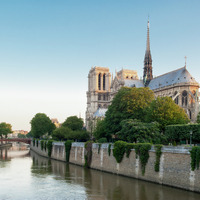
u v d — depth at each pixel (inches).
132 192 1875.0
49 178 2487.7
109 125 3563.0
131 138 2655.0
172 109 3198.8
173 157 1930.4
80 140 5290.4
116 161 2564.0
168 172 1961.1
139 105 3373.5
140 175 2237.9
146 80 6815.9
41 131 6934.1
